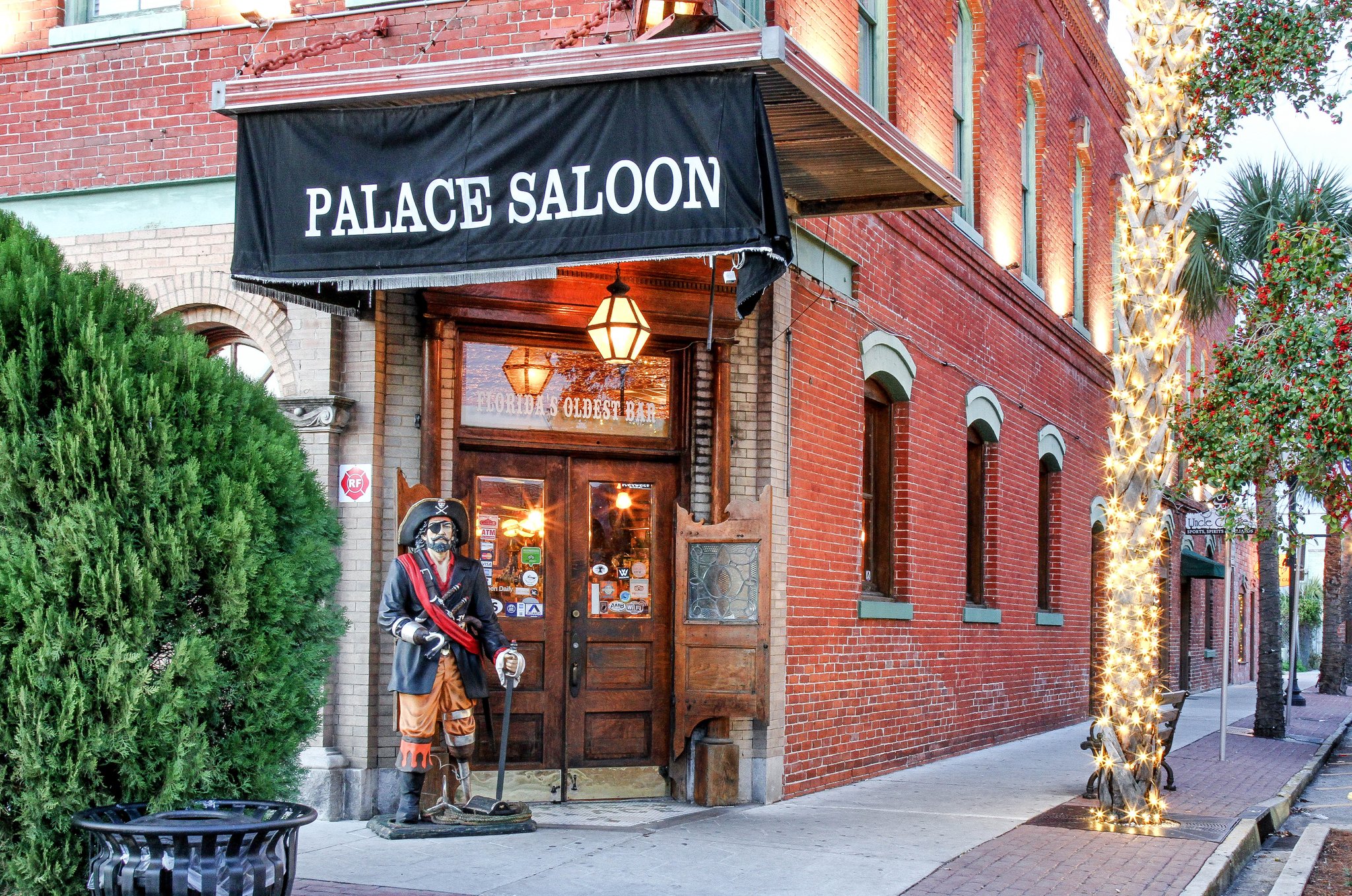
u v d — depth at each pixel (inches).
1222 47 395.5
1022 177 701.3
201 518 200.4
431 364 357.1
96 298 205.3
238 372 226.4
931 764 532.1
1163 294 394.3
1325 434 359.3
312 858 295.4
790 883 287.9
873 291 485.1
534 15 352.2
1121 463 396.2
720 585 375.9
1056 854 334.3
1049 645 717.3
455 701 329.4
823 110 303.3
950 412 565.9
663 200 273.9
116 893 165.8
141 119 386.6
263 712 208.1
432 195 289.6
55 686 187.3
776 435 401.4
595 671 383.6
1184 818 405.4
